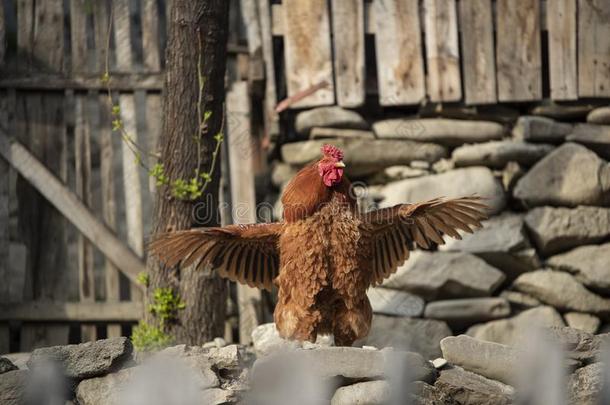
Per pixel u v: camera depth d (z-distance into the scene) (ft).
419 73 39.70
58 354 22.79
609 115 39.86
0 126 38.99
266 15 40.04
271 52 40.16
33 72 39.27
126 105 39.93
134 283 39.04
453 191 38.65
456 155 39.37
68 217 38.81
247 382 23.04
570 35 40.09
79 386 22.66
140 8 40.98
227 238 26.37
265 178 41.16
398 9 39.70
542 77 41.06
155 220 32.71
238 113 39.91
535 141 39.70
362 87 39.75
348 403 22.18
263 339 28.12
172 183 32.22
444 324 37.63
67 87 39.42
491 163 39.55
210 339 32.40
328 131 39.65
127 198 39.55
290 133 40.91
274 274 27.76
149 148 40.04
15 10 40.42
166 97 32.68
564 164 38.96
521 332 37.52
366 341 37.19
